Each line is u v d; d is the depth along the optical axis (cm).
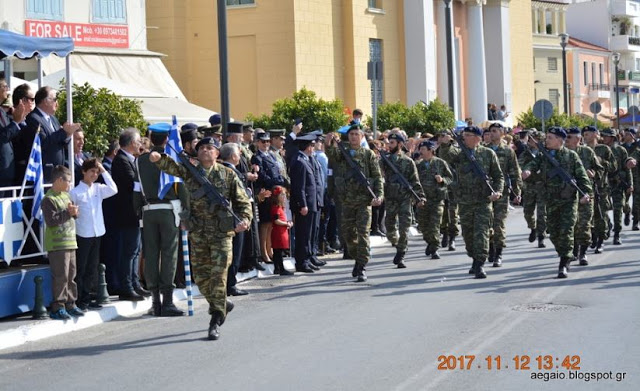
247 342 1080
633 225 2303
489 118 5219
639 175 2278
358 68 4144
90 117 1727
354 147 1551
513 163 1819
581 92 8044
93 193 1257
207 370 946
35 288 1214
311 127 2802
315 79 3884
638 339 1027
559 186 1525
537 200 2023
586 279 1491
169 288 1284
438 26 5003
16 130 1232
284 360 977
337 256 1945
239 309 1314
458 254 1939
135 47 3120
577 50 7931
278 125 2819
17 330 1124
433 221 1856
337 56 4066
